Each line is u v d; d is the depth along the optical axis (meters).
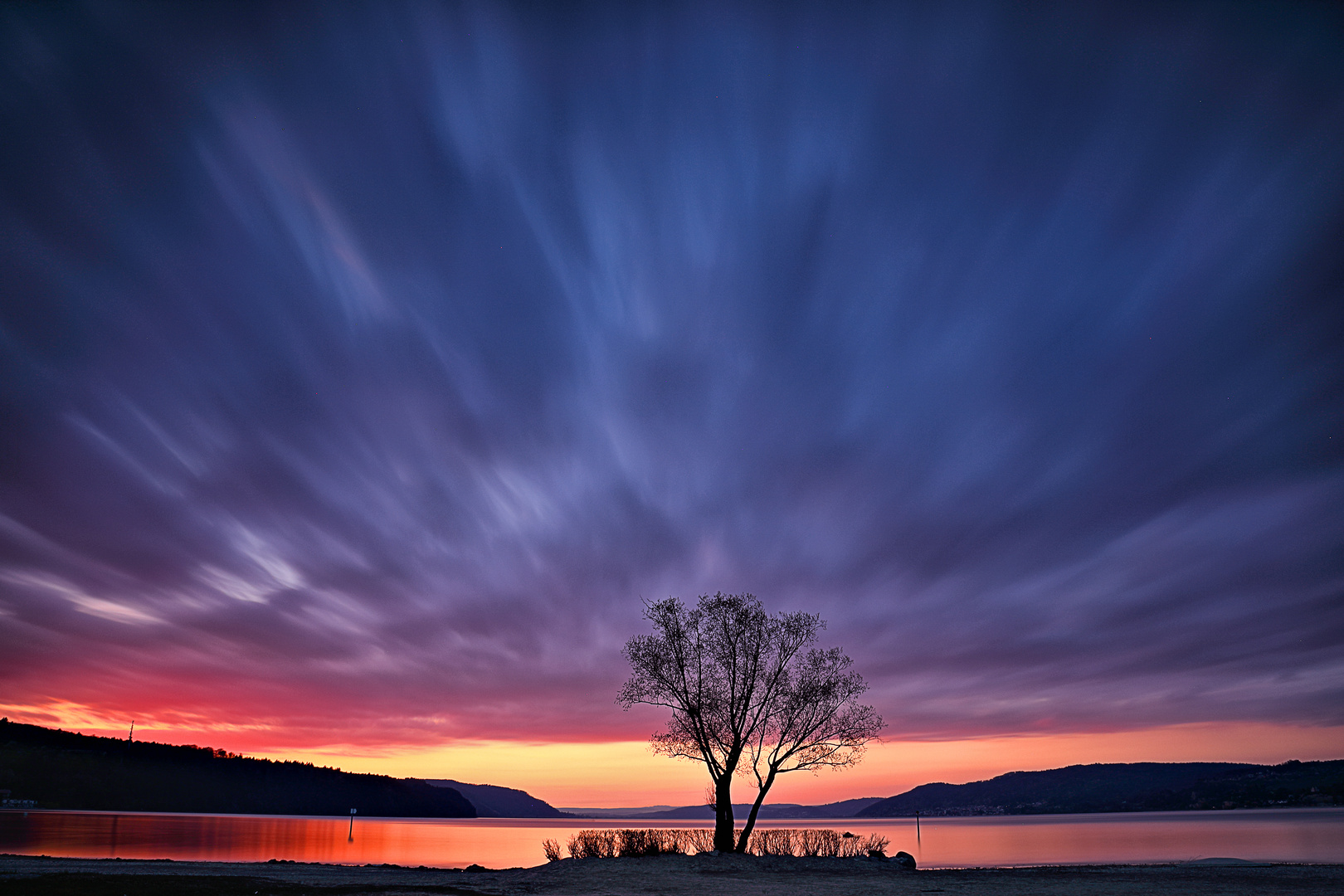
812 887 31.38
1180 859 75.44
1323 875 38.44
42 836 90.81
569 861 43.00
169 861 45.88
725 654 49.38
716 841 47.03
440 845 106.38
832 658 49.34
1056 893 29.02
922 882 34.19
